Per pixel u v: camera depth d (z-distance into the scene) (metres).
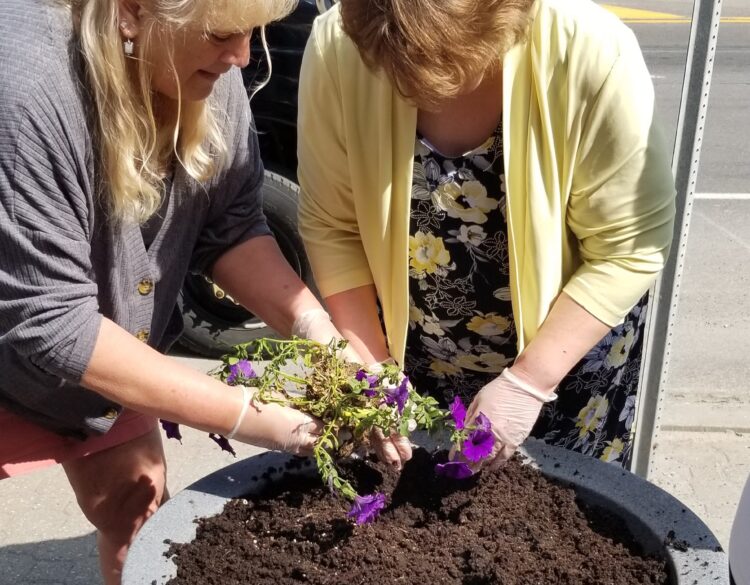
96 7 1.19
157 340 1.67
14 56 1.18
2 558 2.62
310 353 1.48
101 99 1.24
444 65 1.21
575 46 1.35
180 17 1.16
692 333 3.62
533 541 1.43
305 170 1.66
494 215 1.51
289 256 3.43
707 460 2.92
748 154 5.56
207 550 1.42
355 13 1.24
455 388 1.79
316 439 1.43
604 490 1.48
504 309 1.61
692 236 4.48
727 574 1.27
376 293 1.73
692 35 1.80
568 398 1.69
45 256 1.23
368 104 1.50
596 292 1.46
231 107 1.54
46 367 1.29
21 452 1.64
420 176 1.53
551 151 1.40
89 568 2.58
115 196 1.31
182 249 1.59
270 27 3.06
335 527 1.48
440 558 1.41
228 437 1.40
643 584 1.32
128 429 1.75
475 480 1.56
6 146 1.17
